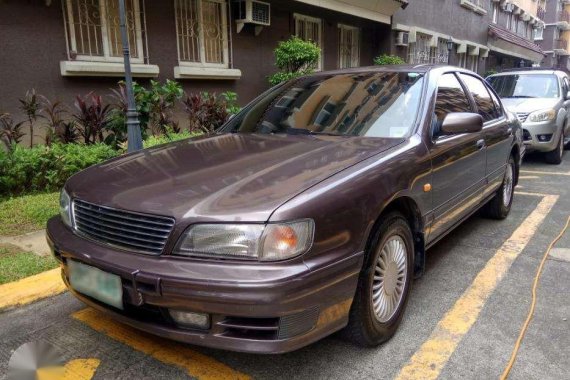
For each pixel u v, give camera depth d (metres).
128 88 5.38
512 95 9.16
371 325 2.60
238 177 2.45
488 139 4.21
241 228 2.08
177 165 2.75
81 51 6.82
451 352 2.68
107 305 2.41
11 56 6.07
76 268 2.45
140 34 7.53
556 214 5.40
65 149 5.63
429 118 3.26
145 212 2.24
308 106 3.64
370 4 11.46
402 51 14.64
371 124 3.27
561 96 8.88
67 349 2.74
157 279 2.09
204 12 8.54
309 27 11.31
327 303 2.21
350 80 3.80
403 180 2.75
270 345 2.08
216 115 7.61
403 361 2.60
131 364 2.60
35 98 5.89
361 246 2.39
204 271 2.06
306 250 2.12
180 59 8.27
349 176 2.45
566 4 42.66
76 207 2.60
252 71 9.73
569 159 9.46
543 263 3.95
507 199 5.23
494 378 2.45
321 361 2.60
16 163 5.15
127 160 3.01
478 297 3.34
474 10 19.72
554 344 2.75
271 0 9.59
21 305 3.24
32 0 6.19
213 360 2.63
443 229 3.53
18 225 4.45
